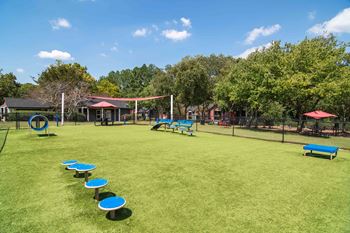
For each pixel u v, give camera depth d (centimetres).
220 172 614
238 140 1310
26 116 2844
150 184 505
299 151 982
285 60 2081
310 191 487
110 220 343
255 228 329
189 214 368
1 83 4553
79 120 3108
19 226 322
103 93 4997
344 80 1795
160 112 4525
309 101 2202
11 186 478
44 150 873
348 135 2055
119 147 966
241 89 2380
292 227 335
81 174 568
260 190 486
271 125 2786
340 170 668
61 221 338
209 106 4647
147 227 325
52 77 3588
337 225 343
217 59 4238
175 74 3522
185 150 927
